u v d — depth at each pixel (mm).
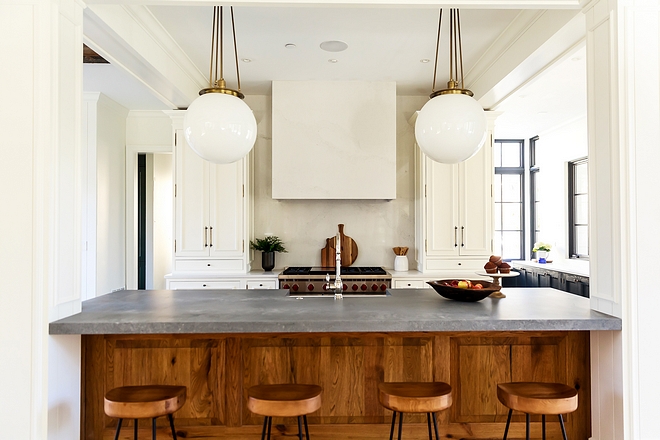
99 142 4875
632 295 2139
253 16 3172
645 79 2176
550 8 2451
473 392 2461
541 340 2484
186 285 4434
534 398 1947
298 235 4992
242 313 2289
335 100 4523
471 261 4586
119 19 2807
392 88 4535
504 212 7230
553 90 4656
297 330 2104
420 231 4691
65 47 2234
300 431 1979
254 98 5016
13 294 2059
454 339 2465
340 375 2451
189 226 4543
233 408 2420
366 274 4383
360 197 4508
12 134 2078
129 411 1922
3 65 2084
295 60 4020
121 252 5445
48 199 2084
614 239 2201
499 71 3730
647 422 2135
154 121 5527
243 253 4547
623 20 2178
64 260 2211
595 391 2404
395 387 2105
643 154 2164
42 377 2059
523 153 7238
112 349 2416
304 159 4512
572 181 6160
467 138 2473
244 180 4566
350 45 3693
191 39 3559
